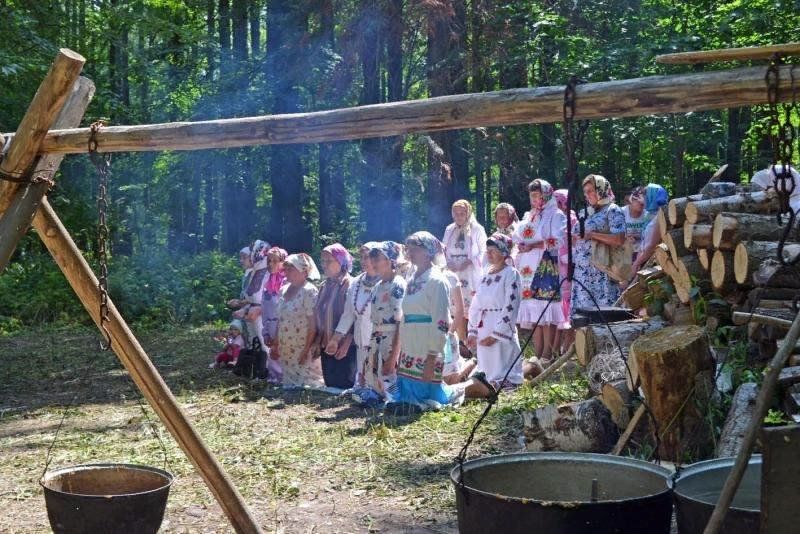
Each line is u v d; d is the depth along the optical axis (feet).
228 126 13.92
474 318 30.30
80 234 72.69
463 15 57.06
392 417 26.71
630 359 20.22
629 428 19.93
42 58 49.39
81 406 31.48
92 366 41.14
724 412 19.77
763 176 25.02
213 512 18.56
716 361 20.99
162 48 77.41
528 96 11.85
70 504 14.02
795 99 10.52
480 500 10.68
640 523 10.39
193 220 96.27
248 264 37.70
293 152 71.97
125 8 66.54
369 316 30.50
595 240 31.30
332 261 32.30
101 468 15.53
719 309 23.65
